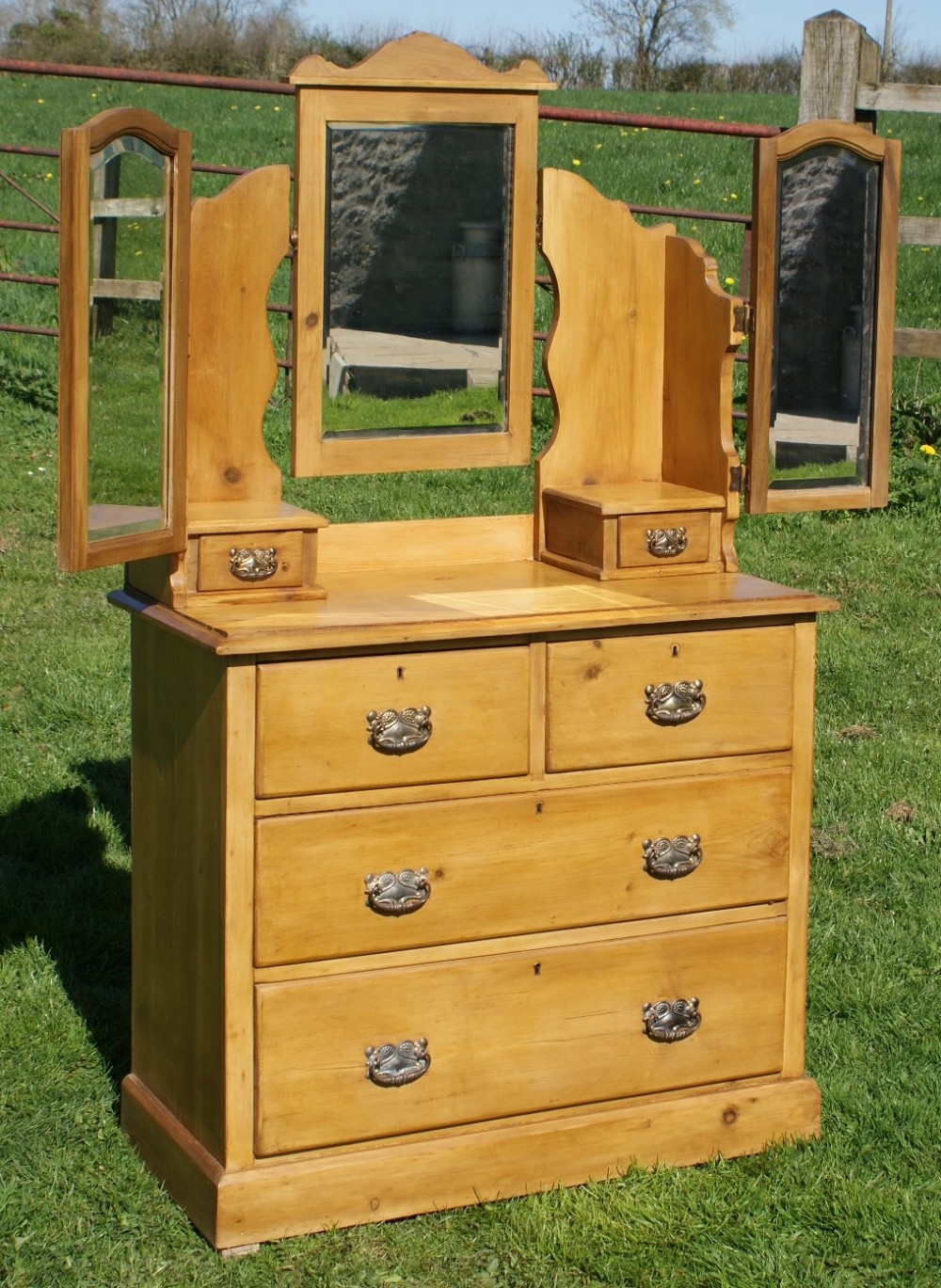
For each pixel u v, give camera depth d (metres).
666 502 3.38
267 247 3.24
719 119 20.52
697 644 3.17
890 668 5.98
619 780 3.14
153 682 3.16
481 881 3.05
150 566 3.15
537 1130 3.14
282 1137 2.96
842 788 5.05
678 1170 3.22
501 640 3.01
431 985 3.04
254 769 2.85
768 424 3.45
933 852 4.69
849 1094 3.49
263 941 2.89
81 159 2.64
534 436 8.05
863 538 7.18
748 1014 3.32
